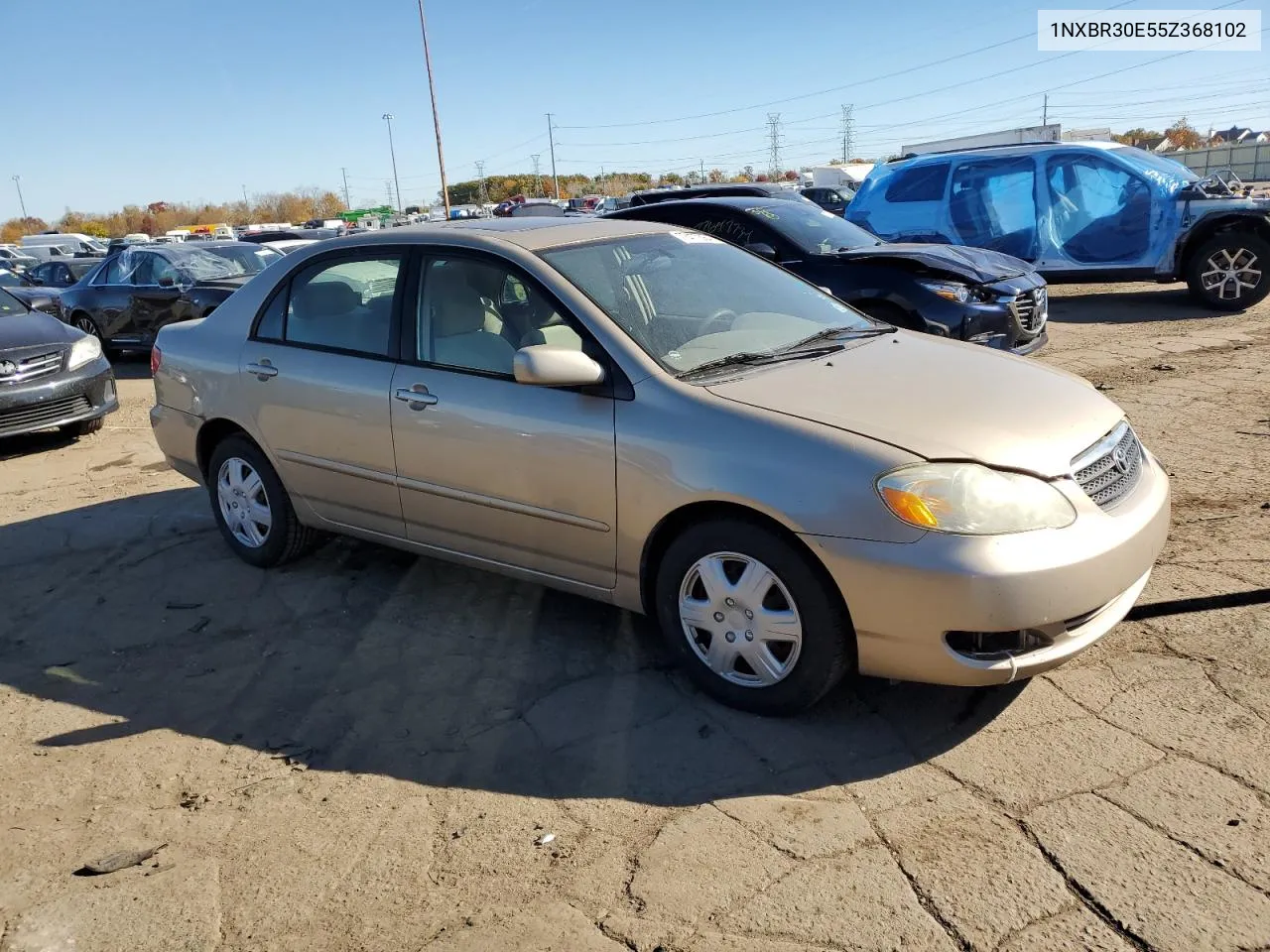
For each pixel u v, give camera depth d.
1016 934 2.31
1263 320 10.11
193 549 5.33
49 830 2.98
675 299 3.95
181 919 2.57
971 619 2.88
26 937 2.54
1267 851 2.51
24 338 7.96
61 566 5.20
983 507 2.91
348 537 5.31
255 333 4.75
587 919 2.47
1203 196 10.62
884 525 2.94
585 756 3.19
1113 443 3.33
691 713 3.40
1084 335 10.02
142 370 12.41
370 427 4.18
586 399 3.54
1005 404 3.32
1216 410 6.70
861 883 2.52
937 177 12.03
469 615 4.31
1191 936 2.26
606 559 3.59
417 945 2.43
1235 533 4.49
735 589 3.26
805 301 4.36
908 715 3.29
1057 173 11.27
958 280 7.20
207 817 3.00
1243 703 3.16
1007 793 2.83
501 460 3.74
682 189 12.73
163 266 11.95
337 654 4.03
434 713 3.52
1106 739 3.04
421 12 36.47
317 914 2.56
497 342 3.85
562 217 4.70
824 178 35.09
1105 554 2.99
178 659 4.07
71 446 8.16
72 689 3.86
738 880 2.56
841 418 3.17
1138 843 2.58
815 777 2.99
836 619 3.10
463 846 2.79
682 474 3.26
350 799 3.04
